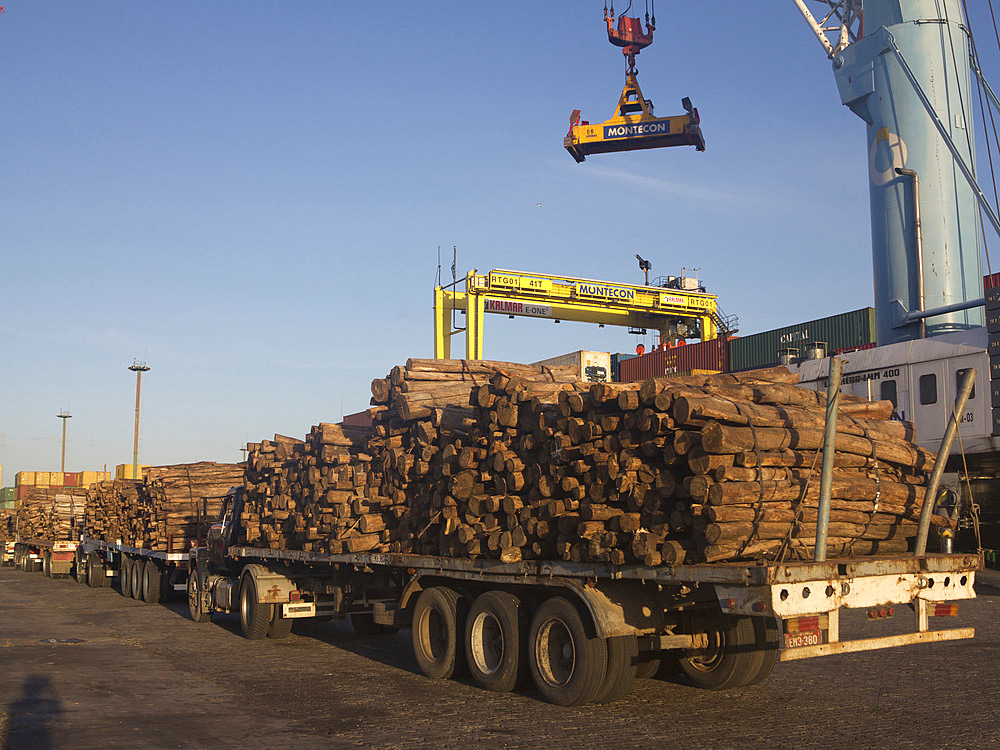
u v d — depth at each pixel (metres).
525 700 8.51
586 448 7.91
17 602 19.81
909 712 7.87
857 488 7.81
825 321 32.28
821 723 7.45
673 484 7.18
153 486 18.52
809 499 7.42
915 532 8.55
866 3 29.50
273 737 7.05
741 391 7.99
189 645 12.66
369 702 8.46
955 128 27.84
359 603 12.50
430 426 10.05
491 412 9.12
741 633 8.64
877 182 28.69
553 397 8.87
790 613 6.62
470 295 40.62
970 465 21.20
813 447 7.60
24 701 8.51
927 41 28.02
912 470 8.83
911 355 22.47
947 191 27.58
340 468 11.41
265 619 13.00
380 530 11.05
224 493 18.28
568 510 8.18
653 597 8.09
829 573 6.90
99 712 8.01
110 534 23.09
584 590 7.91
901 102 28.16
